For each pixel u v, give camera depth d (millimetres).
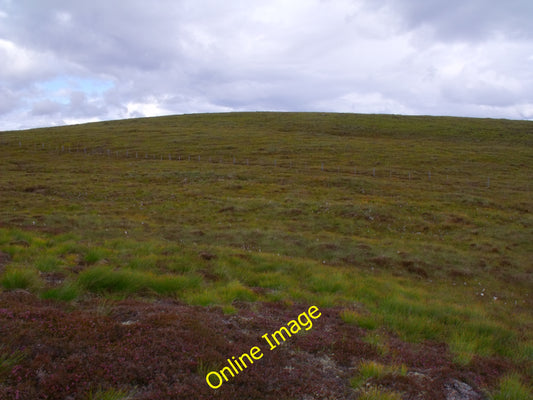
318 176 38438
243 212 25188
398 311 9125
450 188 35156
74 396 3926
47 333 4957
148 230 19453
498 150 57531
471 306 11500
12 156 50031
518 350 7230
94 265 10078
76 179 35000
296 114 103000
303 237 19609
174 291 8594
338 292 10844
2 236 12406
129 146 58000
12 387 3812
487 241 20625
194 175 37594
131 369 4445
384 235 21719
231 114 104312
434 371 5430
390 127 82250
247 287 9945
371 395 4477
